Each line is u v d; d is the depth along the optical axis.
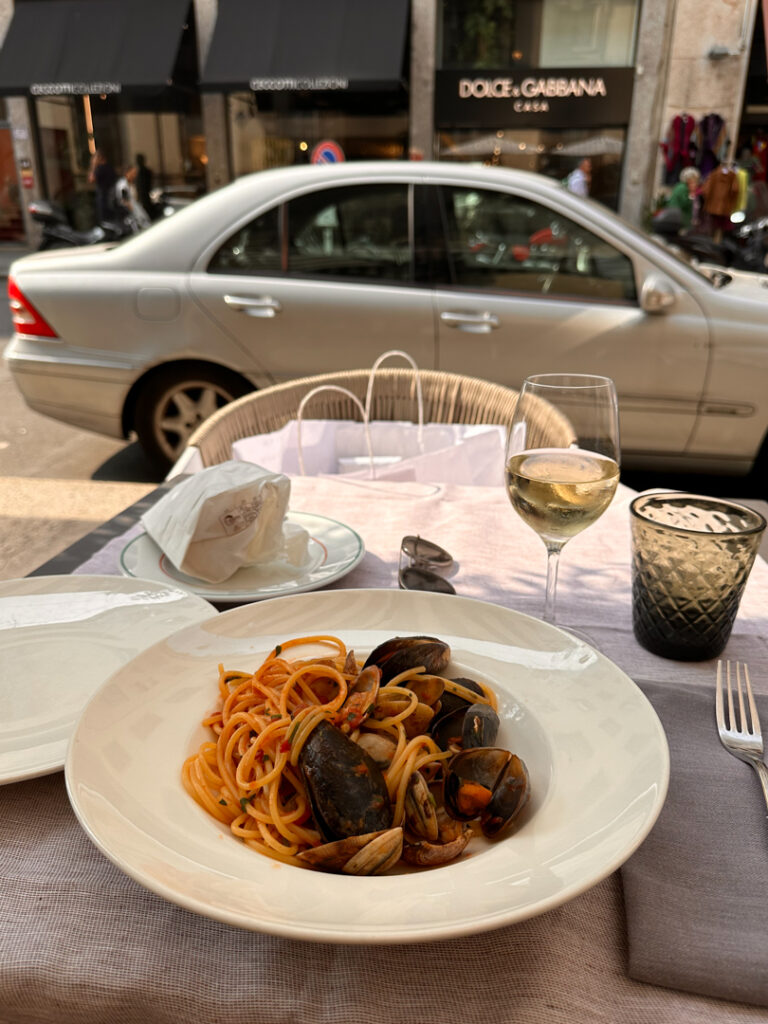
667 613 0.92
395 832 0.56
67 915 0.60
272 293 3.50
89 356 3.69
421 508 1.46
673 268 3.38
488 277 3.49
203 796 0.65
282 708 0.71
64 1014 0.56
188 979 0.55
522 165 11.67
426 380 2.33
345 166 3.55
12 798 0.71
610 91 11.01
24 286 3.69
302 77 11.14
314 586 1.08
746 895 0.60
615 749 0.68
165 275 3.58
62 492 1.68
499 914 0.51
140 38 11.90
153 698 0.75
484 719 0.68
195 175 12.94
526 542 1.32
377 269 3.52
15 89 12.23
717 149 11.03
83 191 13.29
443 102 11.54
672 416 3.47
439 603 0.93
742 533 0.87
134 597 1.01
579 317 3.39
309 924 0.50
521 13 11.11
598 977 0.56
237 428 2.10
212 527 1.08
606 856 0.56
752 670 0.92
